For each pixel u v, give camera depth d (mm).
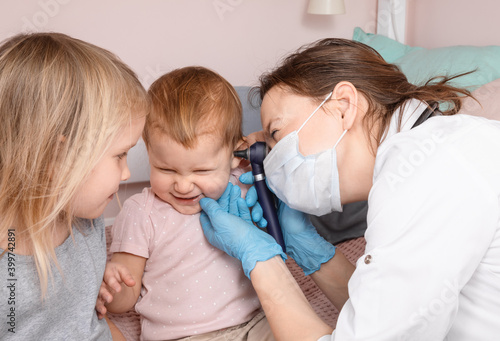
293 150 968
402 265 751
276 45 2223
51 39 818
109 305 1127
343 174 961
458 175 760
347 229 1690
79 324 901
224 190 1122
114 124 805
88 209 833
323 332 863
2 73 765
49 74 766
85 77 788
